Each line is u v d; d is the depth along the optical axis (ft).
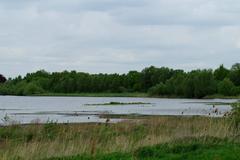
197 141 64.69
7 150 61.36
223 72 610.65
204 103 378.94
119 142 66.54
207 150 57.77
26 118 185.26
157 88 589.73
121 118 180.14
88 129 101.40
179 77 565.12
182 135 72.74
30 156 58.23
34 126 99.04
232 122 75.72
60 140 74.69
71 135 82.12
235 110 78.23
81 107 312.50
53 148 62.54
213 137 67.62
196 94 529.86
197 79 532.73
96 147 63.46
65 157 56.34
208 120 89.04
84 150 61.31
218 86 529.86
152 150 57.72
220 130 71.41
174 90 564.30
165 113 221.25
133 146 63.26
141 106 326.44
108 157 54.49
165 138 69.21
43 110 267.80
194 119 105.09
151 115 199.72
